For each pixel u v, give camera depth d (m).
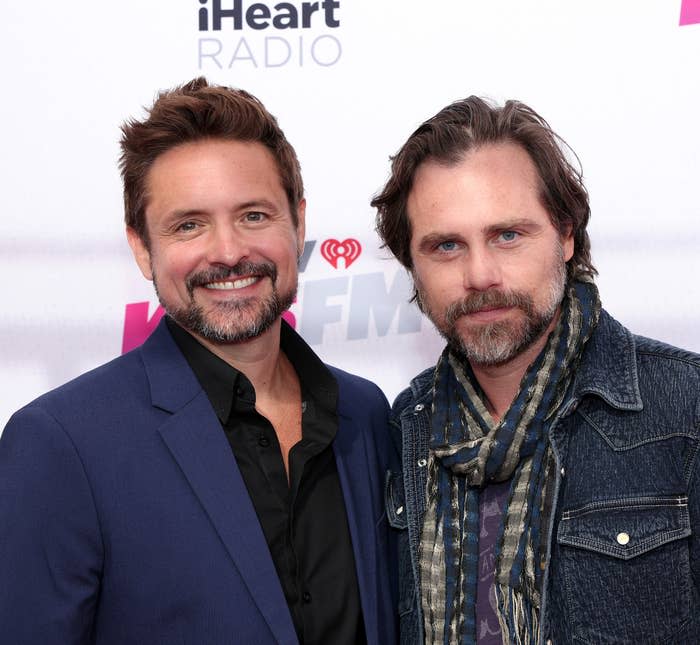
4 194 2.08
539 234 1.35
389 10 2.05
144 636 1.25
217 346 1.41
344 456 1.48
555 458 1.35
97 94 2.08
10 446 1.28
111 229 2.09
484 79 2.04
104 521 1.26
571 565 1.31
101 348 2.11
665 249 2.03
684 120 2.02
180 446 1.31
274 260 1.38
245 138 1.38
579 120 2.03
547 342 1.40
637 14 2.01
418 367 2.10
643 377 1.37
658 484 1.30
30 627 1.21
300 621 1.31
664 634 1.27
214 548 1.27
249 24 2.06
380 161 2.07
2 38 2.07
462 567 1.38
